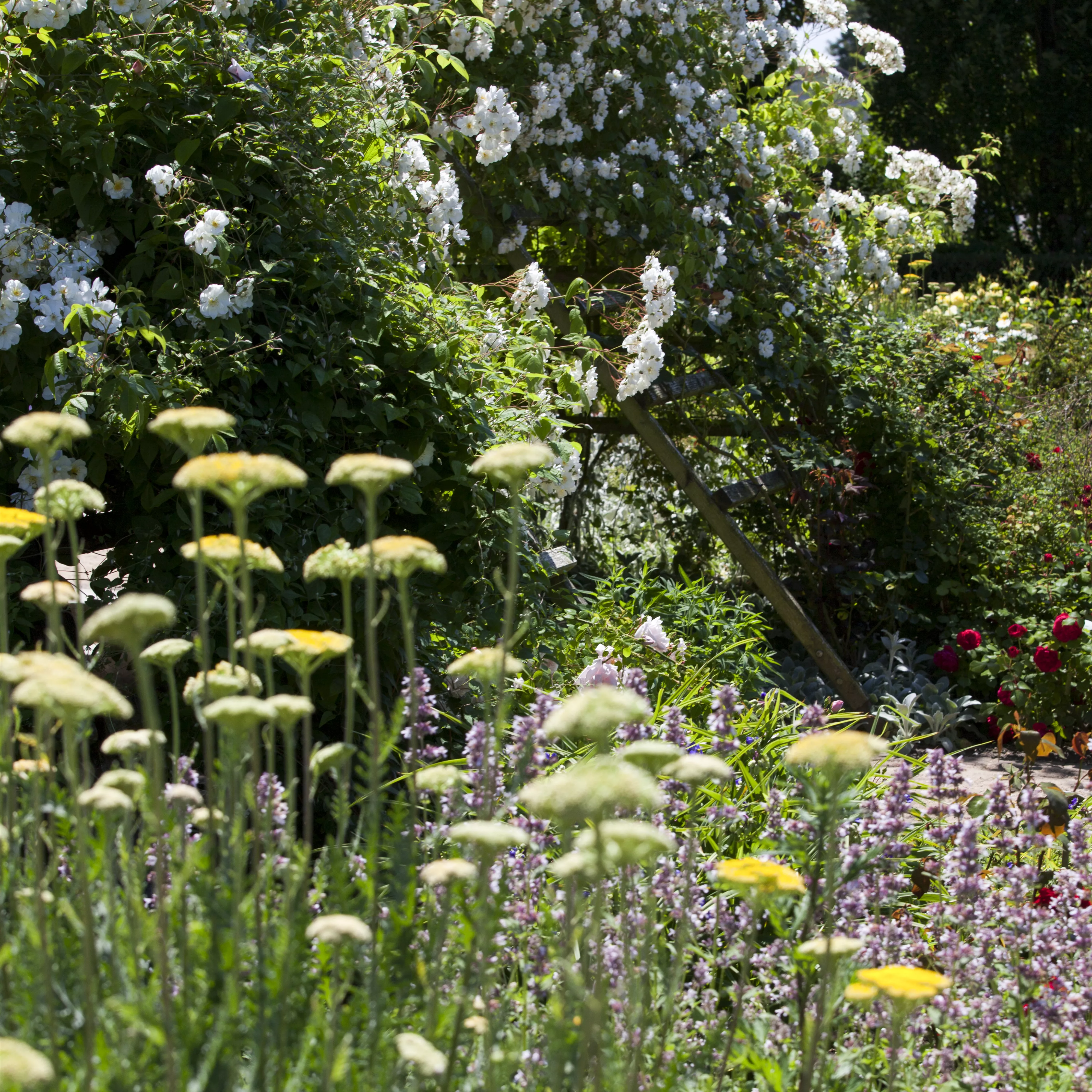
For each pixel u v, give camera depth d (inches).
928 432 226.8
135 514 114.7
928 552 220.8
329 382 118.1
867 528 229.1
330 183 123.6
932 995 49.3
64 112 113.1
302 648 55.2
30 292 108.8
